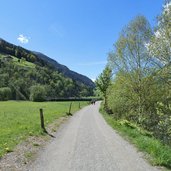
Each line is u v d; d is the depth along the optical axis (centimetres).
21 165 1172
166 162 1205
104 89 5822
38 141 1759
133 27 3416
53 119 3291
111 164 1201
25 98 15925
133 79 3372
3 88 14450
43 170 1105
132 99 3394
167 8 2138
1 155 1313
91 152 1449
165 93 2688
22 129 2231
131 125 2616
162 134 2028
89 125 2814
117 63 3550
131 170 1110
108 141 1805
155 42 2173
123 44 3444
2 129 2244
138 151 1477
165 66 2277
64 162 1234
